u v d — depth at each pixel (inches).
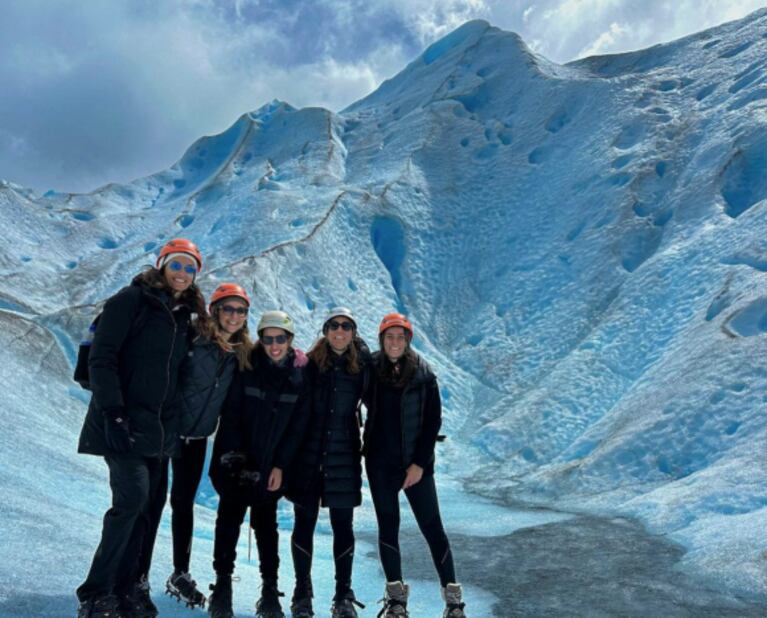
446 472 506.6
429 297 812.0
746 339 444.5
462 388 650.2
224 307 127.0
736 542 233.0
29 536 145.9
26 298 869.8
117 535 104.3
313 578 214.8
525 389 612.4
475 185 998.4
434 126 1161.4
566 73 1245.7
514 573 226.2
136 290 111.0
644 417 432.5
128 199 1333.7
